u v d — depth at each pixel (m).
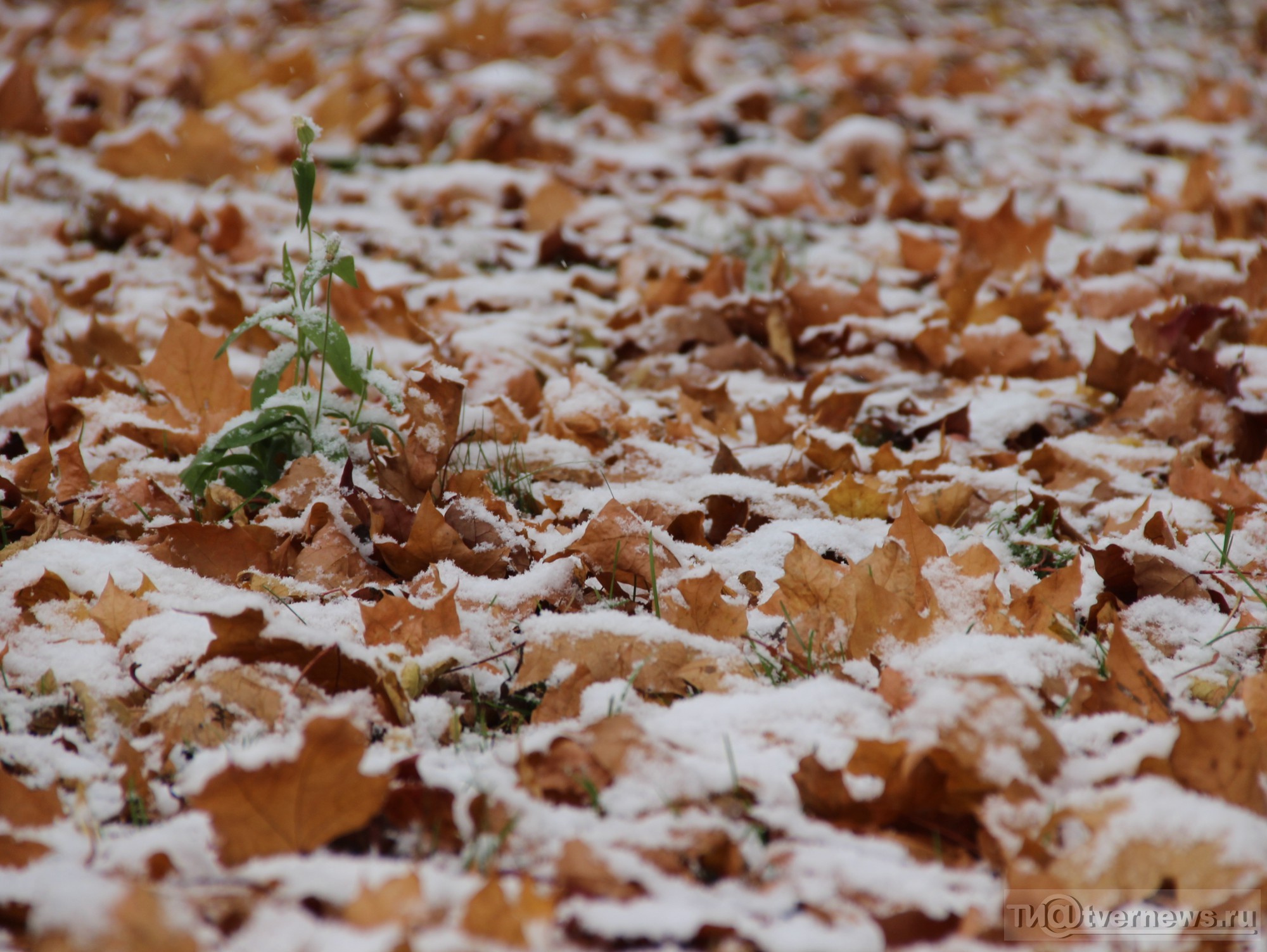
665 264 6.11
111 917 4.06
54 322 5.05
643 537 4.47
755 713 4.27
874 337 5.09
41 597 4.41
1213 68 12.55
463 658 4.35
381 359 4.97
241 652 4.29
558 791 4.21
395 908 4.09
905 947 4.10
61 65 10.51
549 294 5.61
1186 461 4.75
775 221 7.37
